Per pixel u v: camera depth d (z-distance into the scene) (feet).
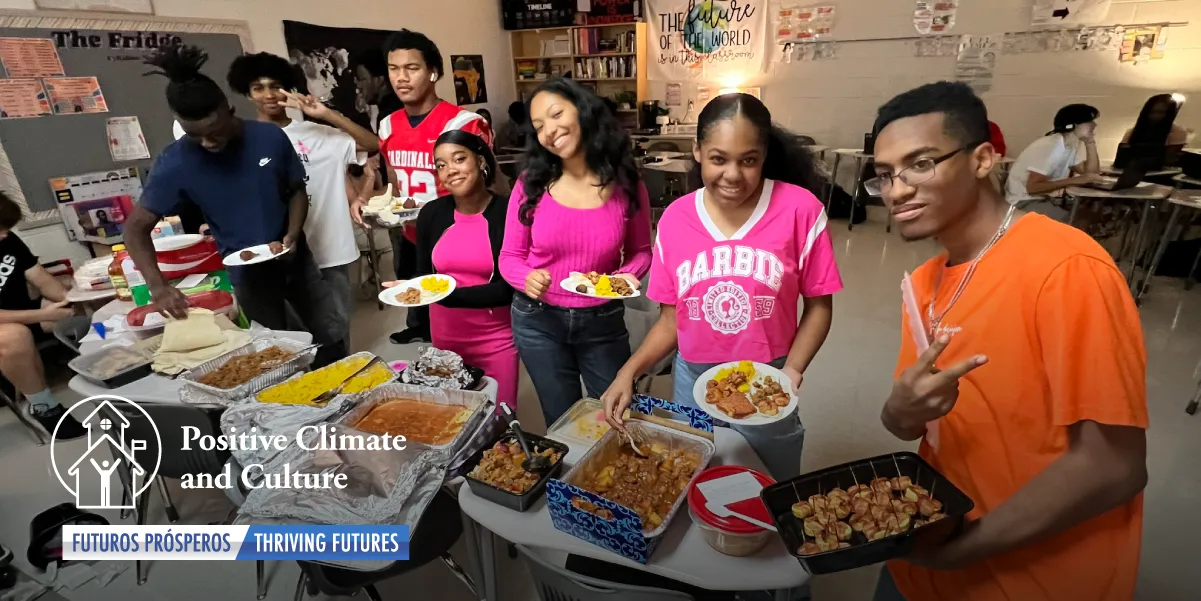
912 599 3.51
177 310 6.91
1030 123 18.37
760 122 4.11
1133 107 16.97
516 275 6.23
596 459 4.32
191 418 5.60
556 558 4.76
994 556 2.92
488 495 4.15
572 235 6.04
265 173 7.57
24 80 11.07
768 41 21.65
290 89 9.38
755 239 4.65
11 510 7.69
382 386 5.32
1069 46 17.31
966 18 18.42
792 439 5.17
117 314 7.66
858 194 19.81
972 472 3.03
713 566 3.51
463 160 6.31
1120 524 2.75
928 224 2.84
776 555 3.57
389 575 4.93
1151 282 14.16
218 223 7.71
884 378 10.25
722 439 4.75
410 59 9.40
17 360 8.88
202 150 7.24
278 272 8.32
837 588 6.23
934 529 2.81
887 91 20.12
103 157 12.29
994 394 2.83
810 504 3.33
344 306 9.98
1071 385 2.46
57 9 11.32
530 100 5.80
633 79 23.56
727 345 4.93
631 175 6.14
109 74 12.16
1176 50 16.10
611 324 6.40
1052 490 2.51
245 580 6.53
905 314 3.39
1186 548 6.41
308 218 9.32
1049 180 13.58
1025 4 17.56
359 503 4.18
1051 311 2.54
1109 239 14.94
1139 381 2.40
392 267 17.12
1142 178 13.01
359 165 12.21
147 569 6.67
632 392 4.71
